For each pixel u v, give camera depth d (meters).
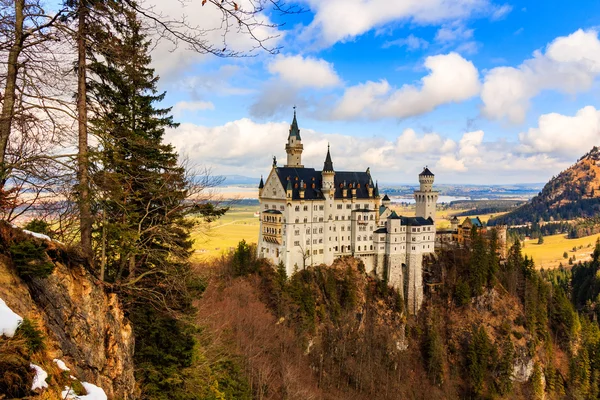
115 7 22.16
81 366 19.09
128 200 32.31
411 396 115.88
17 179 21.20
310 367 102.94
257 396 66.94
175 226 35.34
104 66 29.67
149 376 31.67
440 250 159.88
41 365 15.03
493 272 150.38
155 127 38.31
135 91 36.75
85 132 26.28
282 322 106.19
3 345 13.82
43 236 20.25
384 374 116.00
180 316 34.38
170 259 35.34
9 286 16.92
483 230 183.75
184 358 36.53
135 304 34.19
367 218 143.12
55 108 21.67
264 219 133.00
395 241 145.00
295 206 126.31
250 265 124.25
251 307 99.81
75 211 25.38
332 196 134.75
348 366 110.44
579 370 134.00
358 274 138.38
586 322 151.50
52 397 14.27
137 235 29.23
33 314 17.16
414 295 146.50
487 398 122.12
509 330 137.88
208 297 90.81
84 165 24.62
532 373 132.62
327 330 116.25
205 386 39.50
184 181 34.41
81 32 24.53
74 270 21.77
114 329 23.95
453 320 142.25
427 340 132.12
